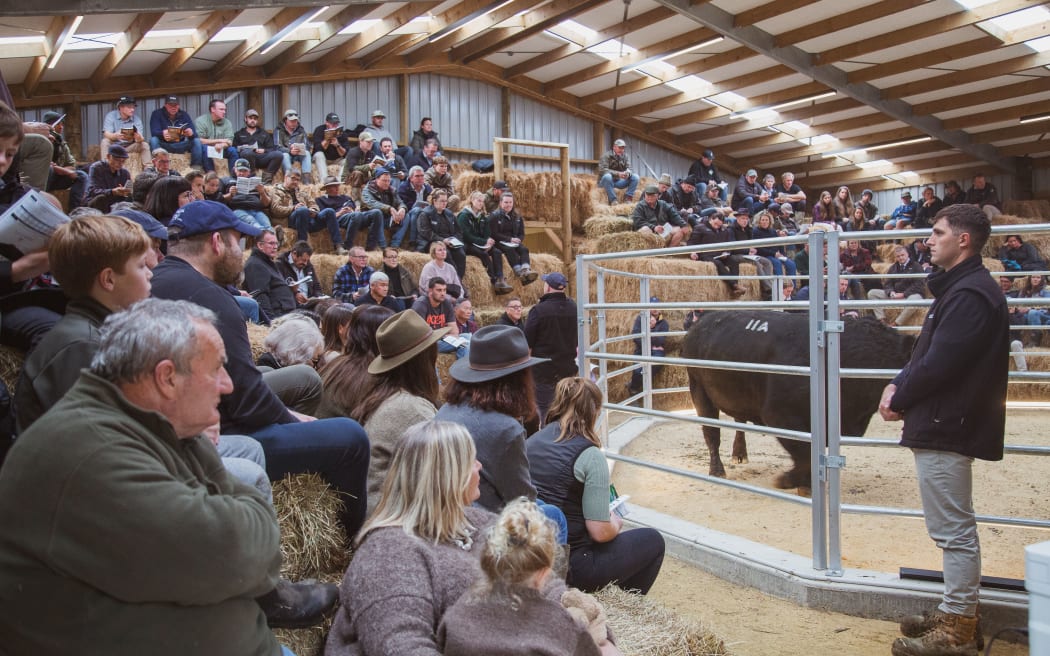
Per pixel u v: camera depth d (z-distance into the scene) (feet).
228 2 27.91
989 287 11.53
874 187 72.02
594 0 43.60
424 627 6.95
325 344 15.34
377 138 46.19
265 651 6.82
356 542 7.88
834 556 14.20
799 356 19.51
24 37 34.19
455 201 41.06
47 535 5.79
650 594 14.64
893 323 38.14
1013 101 53.06
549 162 61.62
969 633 11.80
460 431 7.89
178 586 5.98
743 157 70.69
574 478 12.12
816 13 41.96
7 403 8.36
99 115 42.98
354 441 9.48
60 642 5.90
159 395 6.43
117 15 33.35
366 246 36.04
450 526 7.75
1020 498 19.48
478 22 47.37
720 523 18.19
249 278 24.07
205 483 6.63
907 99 53.78
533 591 6.63
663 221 43.83
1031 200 62.85
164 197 16.46
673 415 17.15
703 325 22.26
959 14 40.78
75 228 7.86
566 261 45.47
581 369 20.01
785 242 14.84
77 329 7.77
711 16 42.29
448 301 27.53
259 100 48.70
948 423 11.64
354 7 40.70
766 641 12.60
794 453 20.17
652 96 59.47
